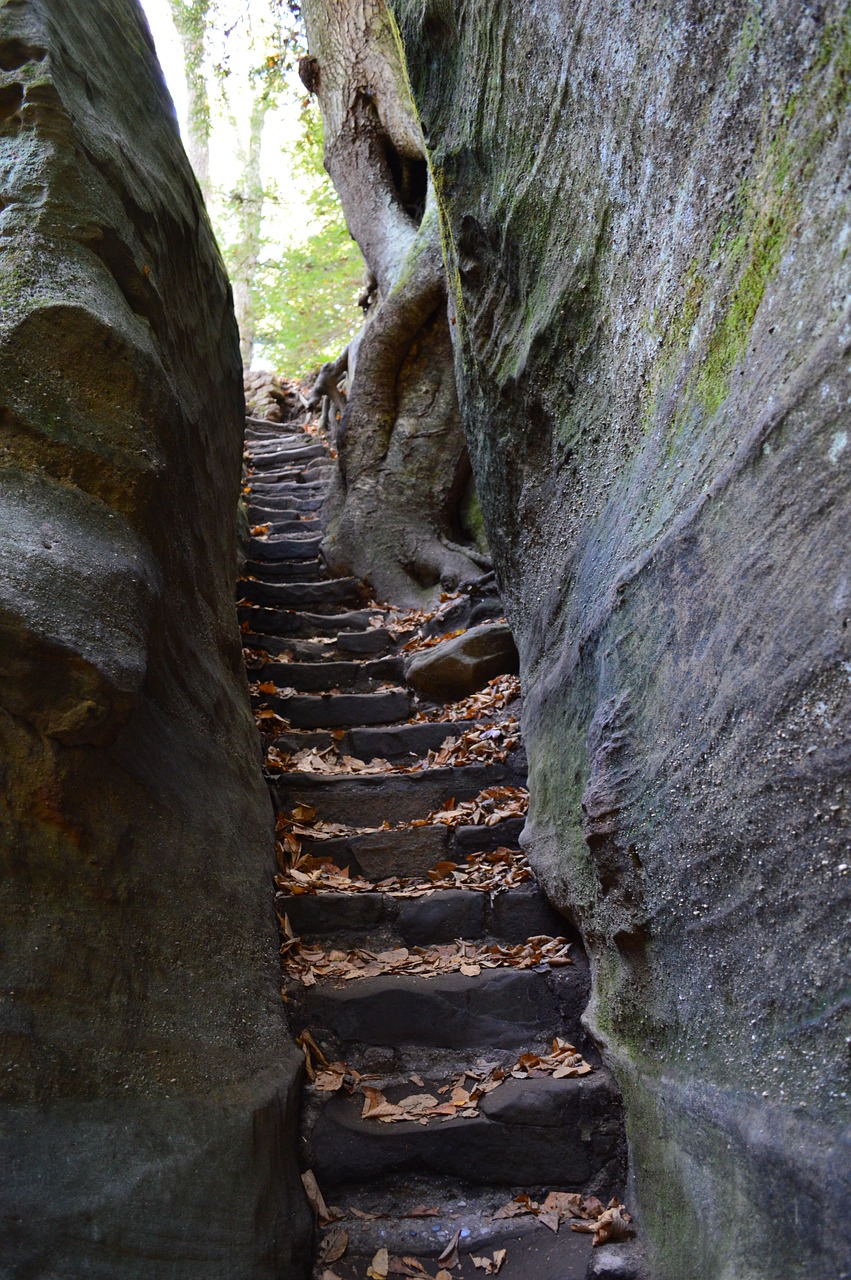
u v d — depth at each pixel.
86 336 2.13
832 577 1.34
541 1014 2.63
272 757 3.87
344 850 3.30
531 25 2.85
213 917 2.25
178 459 2.55
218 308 4.09
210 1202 1.73
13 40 2.51
